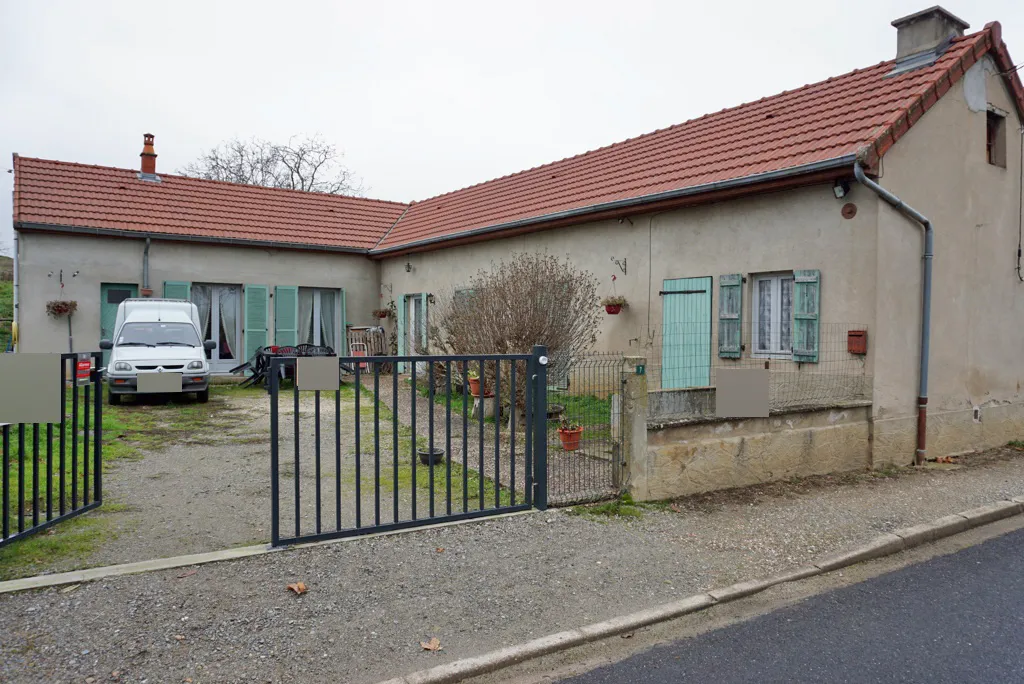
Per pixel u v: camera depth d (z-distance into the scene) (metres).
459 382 11.88
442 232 17.00
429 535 5.59
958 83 9.63
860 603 4.77
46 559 4.92
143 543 5.31
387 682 3.51
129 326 13.55
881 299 8.54
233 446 8.98
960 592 4.99
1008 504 7.16
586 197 13.34
